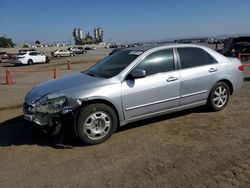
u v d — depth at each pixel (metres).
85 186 4.10
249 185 3.94
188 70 6.64
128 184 4.10
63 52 57.06
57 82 6.20
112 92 5.66
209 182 4.05
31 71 22.19
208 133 5.89
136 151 5.18
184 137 5.73
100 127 5.59
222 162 4.62
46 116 5.47
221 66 7.20
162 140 5.62
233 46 24.17
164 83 6.23
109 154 5.11
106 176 4.35
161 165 4.61
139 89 5.94
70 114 5.40
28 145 5.68
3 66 35.75
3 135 6.33
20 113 8.26
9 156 5.21
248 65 18.44
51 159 5.02
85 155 5.12
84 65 29.75
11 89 13.19
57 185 4.17
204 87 6.91
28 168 4.73
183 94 6.56
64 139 5.62
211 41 68.62
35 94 5.86
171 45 6.65
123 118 5.88
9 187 4.19
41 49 102.44
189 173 4.32
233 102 8.26
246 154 4.87
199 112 7.27
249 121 6.54
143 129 6.25
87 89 5.54
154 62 6.28
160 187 3.98
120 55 6.66
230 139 5.53
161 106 6.28
